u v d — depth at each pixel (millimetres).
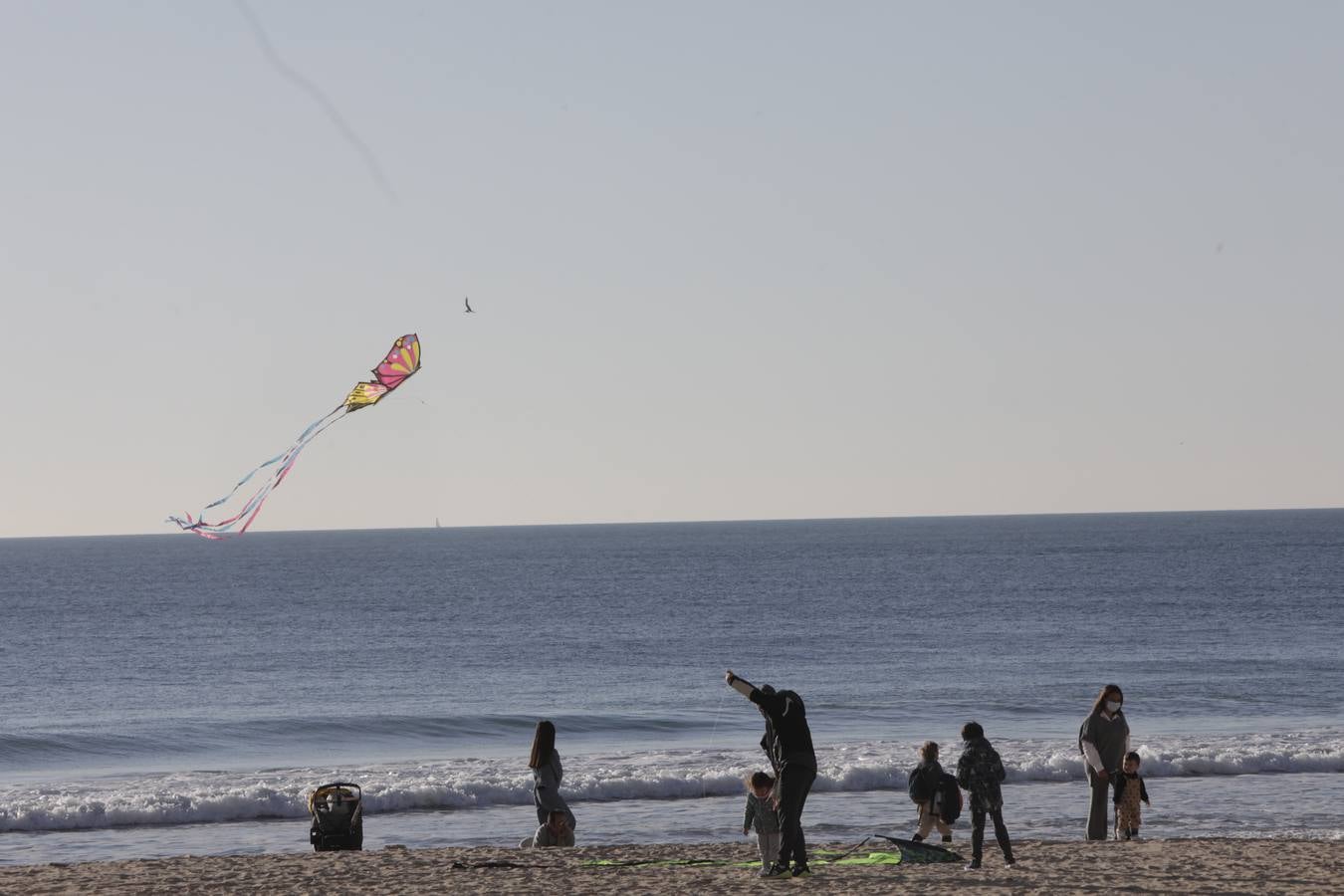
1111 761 62438
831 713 148500
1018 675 193500
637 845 63438
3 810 83188
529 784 91438
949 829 63562
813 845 69438
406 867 55094
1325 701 156375
